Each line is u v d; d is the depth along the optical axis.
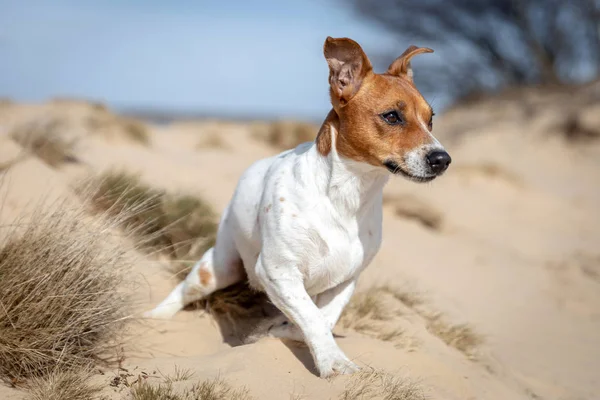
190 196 6.34
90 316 3.91
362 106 3.90
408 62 4.44
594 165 18.27
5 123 9.70
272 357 3.92
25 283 3.82
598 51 24.20
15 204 5.42
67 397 3.44
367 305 5.18
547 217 12.17
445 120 23.67
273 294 4.00
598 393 5.24
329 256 3.97
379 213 4.19
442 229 10.07
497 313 6.89
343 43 3.93
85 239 4.11
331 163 3.95
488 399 4.43
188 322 4.81
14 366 3.72
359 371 3.76
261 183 4.36
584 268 8.95
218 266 4.73
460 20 24.77
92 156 7.84
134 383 3.63
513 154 19.59
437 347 5.02
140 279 5.01
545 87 22.97
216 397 3.39
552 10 24.34
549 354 6.00
